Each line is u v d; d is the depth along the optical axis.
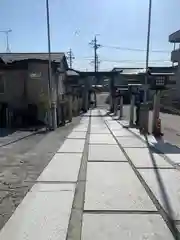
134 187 5.29
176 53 33.72
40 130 15.33
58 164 7.14
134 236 3.47
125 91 24.77
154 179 5.80
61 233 3.55
